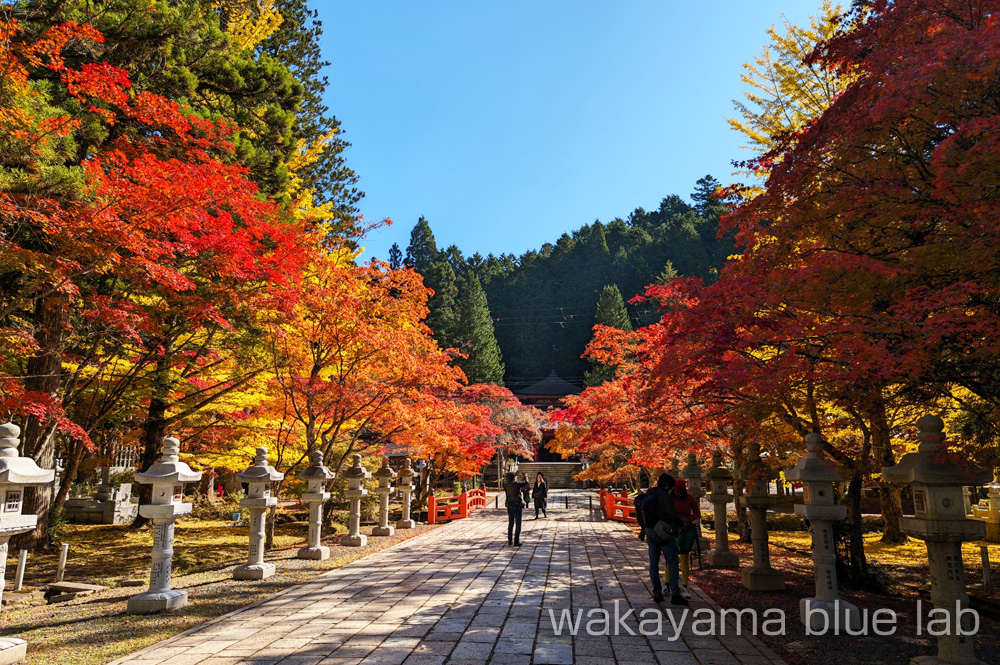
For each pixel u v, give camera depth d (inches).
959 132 186.9
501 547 514.9
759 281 234.4
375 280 545.6
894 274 204.7
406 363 521.3
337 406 524.4
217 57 616.7
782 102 496.1
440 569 393.1
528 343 3398.1
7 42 326.3
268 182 661.9
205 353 599.2
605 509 886.4
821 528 255.3
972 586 387.9
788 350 220.1
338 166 1068.5
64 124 354.6
